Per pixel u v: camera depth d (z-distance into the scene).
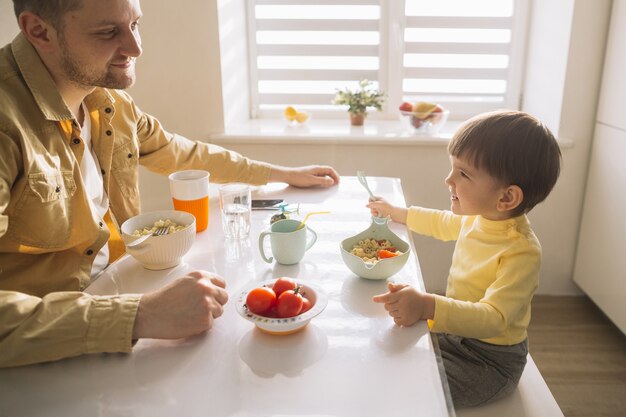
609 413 1.60
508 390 1.02
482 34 2.29
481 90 2.37
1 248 0.97
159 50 2.06
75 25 0.90
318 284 0.92
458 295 1.08
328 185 1.45
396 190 1.41
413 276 0.95
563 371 1.80
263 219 1.22
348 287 0.91
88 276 1.07
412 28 2.29
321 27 2.33
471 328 0.86
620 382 1.74
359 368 0.70
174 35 2.04
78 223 1.04
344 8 2.29
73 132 1.05
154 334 0.75
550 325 2.08
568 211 2.16
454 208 1.05
